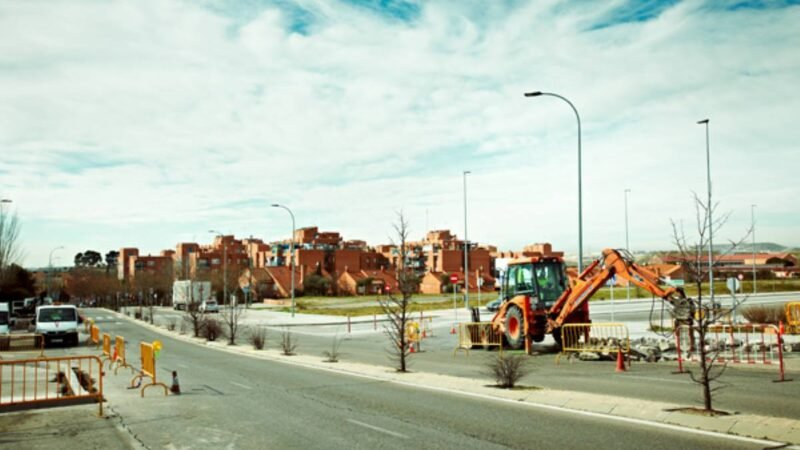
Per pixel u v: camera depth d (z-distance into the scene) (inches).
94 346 1306.6
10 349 1248.8
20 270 3238.2
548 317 896.9
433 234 5777.6
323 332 1578.5
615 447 327.3
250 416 456.8
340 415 450.0
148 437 396.8
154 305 4077.3
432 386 590.2
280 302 3484.3
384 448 345.7
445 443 351.9
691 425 372.8
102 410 485.4
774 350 784.3
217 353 1066.1
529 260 930.7
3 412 494.0
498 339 981.2
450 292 4409.5
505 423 400.5
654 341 867.4
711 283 1103.6
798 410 413.4
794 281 3435.0
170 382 665.6
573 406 451.8
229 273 3774.6
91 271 5851.4
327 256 5027.1
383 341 1283.2
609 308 1998.0
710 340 845.2
